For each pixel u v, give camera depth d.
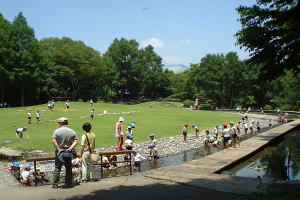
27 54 75.62
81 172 11.51
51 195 9.35
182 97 111.75
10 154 18.69
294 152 23.62
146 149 23.70
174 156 22.66
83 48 96.31
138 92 124.62
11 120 38.47
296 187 9.52
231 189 10.18
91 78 100.44
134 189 10.18
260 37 12.63
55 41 100.19
